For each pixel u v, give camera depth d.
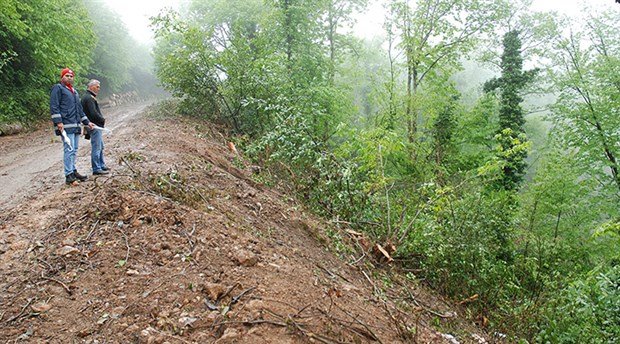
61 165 7.40
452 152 17.72
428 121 18.39
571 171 16.06
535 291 7.19
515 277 7.38
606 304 5.23
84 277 3.34
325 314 3.39
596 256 12.59
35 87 17.12
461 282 6.53
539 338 5.29
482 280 6.55
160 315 2.94
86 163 7.28
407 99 17.70
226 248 3.99
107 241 3.84
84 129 5.82
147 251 3.72
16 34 14.30
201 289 3.27
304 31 17.58
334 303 3.70
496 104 20.11
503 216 8.80
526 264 7.86
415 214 7.41
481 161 17.55
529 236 10.96
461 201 7.86
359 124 21.41
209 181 6.16
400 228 7.03
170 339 2.73
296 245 5.19
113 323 2.86
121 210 4.36
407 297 5.34
